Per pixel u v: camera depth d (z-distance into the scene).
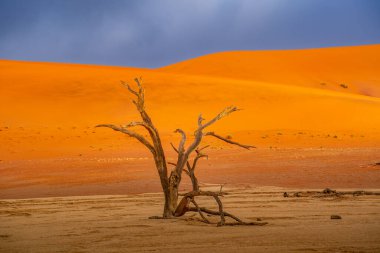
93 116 68.00
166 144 49.91
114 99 73.44
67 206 16.62
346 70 127.88
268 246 8.59
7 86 77.38
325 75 124.88
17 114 67.31
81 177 27.95
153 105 71.19
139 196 19.62
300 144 50.69
